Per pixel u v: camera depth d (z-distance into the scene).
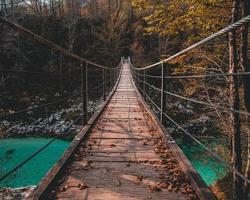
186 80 13.49
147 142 5.26
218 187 10.82
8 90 38.22
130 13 69.25
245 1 7.56
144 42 59.78
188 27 10.03
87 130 5.87
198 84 12.45
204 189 2.93
